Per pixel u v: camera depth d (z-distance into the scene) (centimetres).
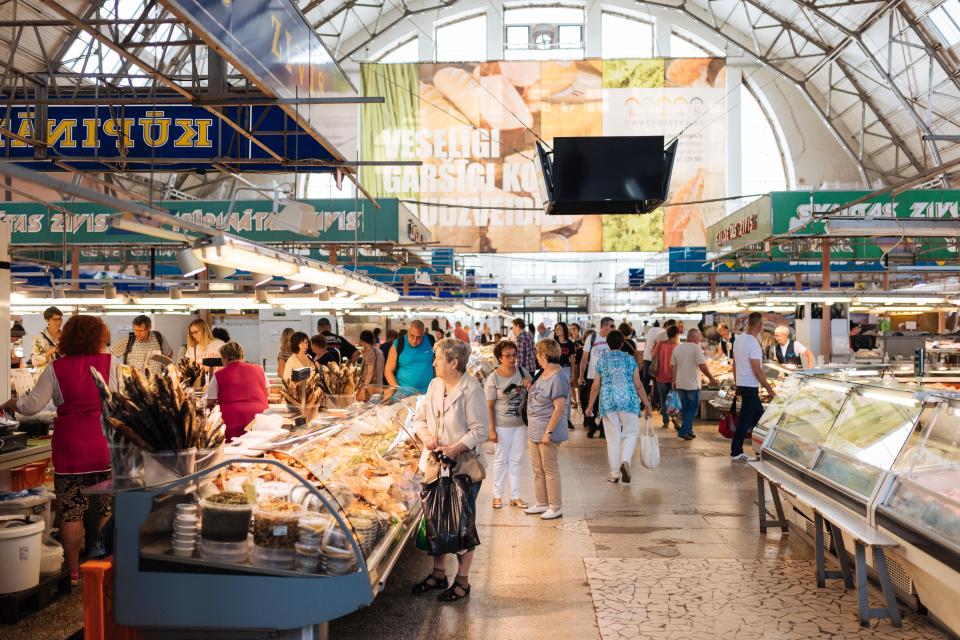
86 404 490
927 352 1012
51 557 472
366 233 1225
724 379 1366
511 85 2508
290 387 595
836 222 951
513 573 516
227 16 414
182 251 529
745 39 2808
